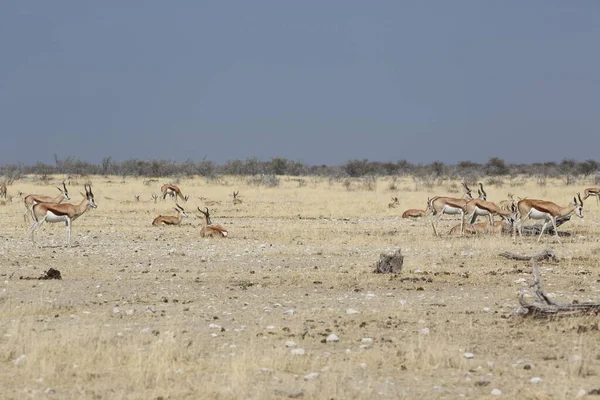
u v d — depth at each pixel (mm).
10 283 58812
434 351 35719
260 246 83000
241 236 94375
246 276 62719
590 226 108625
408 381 32312
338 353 36969
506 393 30391
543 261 70375
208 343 38938
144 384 31688
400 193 187125
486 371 33812
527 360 35656
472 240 88500
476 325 42969
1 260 71625
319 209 139250
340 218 124062
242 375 31656
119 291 55594
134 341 38344
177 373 33219
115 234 96500
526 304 44531
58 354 35969
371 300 51719
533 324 42969
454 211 95188
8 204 145000
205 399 29562
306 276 62406
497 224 97000
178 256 75438
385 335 40812
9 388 31234
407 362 35062
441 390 30953
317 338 40188
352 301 51344
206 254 76875
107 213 129500
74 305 49906
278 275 63125
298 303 50812
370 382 32031
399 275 62375
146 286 57844
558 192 183250
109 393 30469
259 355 35781
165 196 158625
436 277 61344
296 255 76062
